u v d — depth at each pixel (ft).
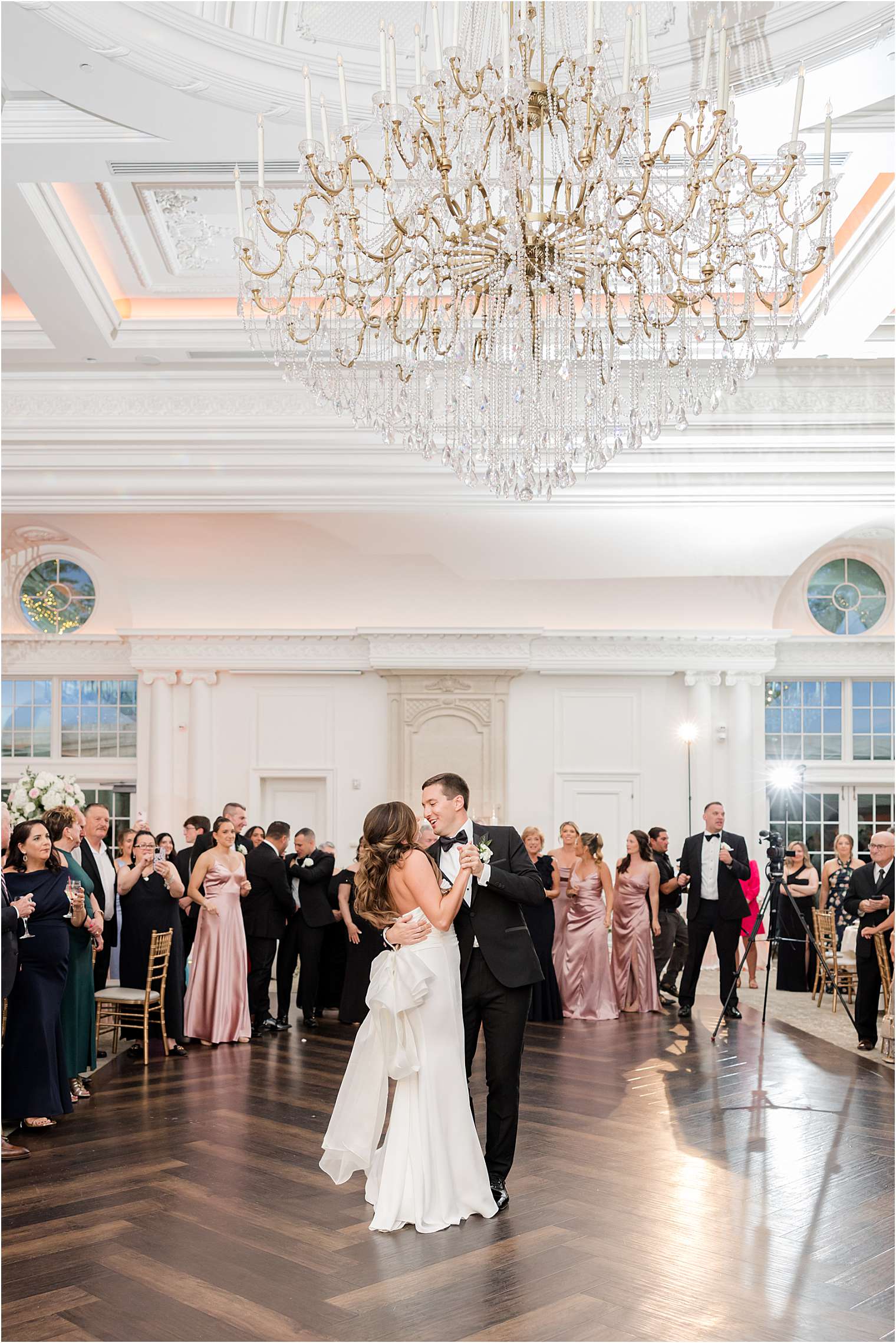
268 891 27.71
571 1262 12.52
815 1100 20.22
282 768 44.11
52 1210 14.24
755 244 17.15
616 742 44.04
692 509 36.45
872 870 26.32
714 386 18.62
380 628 42.78
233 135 19.29
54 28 16.05
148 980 23.70
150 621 43.98
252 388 33.37
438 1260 12.55
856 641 46.09
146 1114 19.12
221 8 16.85
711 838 30.07
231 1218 13.94
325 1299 11.50
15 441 33.88
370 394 29.45
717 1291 11.76
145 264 27.20
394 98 15.01
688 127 15.30
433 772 43.60
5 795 46.19
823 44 16.74
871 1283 11.98
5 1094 17.70
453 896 14.12
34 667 45.93
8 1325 10.88
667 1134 17.89
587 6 14.79
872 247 24.47
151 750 43.70
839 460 33.58
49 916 18.10
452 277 17.12
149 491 34.94
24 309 29.43
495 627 43.11
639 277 17.12
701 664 43.29
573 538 39.06
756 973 36.04
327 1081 21.70
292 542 40.42
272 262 26.55
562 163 15.83
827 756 47.11
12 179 21.31
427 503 35.58
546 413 18.81
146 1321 11.00
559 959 30.37
